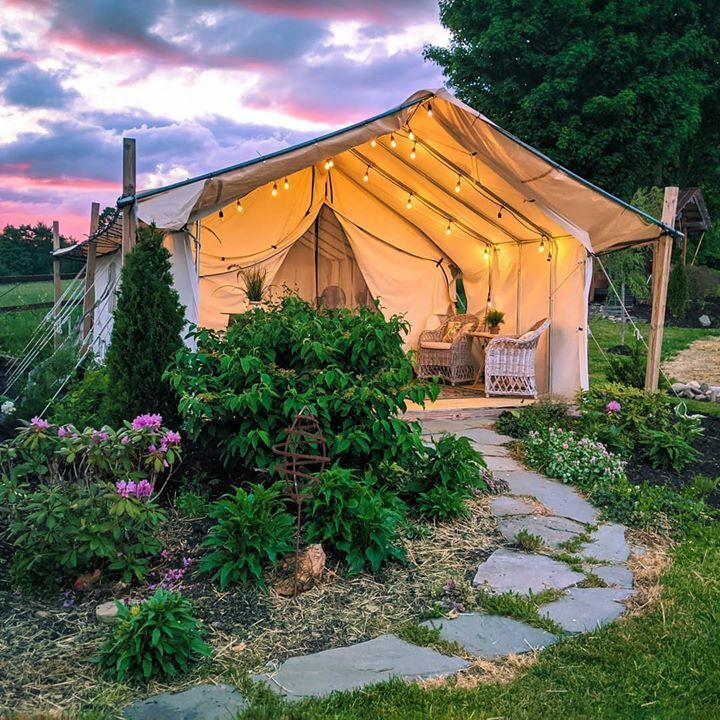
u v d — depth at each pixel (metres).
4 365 8.72
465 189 7.49
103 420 4.39
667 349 12.16
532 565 3.47
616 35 15.46
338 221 9.09
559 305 7.79
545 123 15.76
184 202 5.15
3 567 3.10
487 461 5.29
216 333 4.55
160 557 3.26
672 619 2.91
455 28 17.41
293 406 3.65
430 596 3.09
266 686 2.35
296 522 3.55
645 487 4.60
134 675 2.36
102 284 9.61
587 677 2.46
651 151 15.74
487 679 2.45
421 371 9.28
